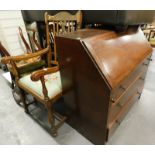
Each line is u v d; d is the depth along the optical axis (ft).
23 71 4.47
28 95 5.69
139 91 4.64
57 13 4.06
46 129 4.24
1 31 6.19
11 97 5.80
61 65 3.08
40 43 5.88
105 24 3.43
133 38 3.62
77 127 3.99
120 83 2.68
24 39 6.15
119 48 2.98
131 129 4.16
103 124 2.97
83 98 3.06
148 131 4.08
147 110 4.81
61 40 2.69
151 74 7.02
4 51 4.59
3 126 4.43
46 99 3.34
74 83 3.04
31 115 4.77
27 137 4.03
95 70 2.38
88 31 3.15
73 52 2.59
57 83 3.72
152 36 8.97
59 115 4.24
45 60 5.02
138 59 3.31
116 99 2.82
